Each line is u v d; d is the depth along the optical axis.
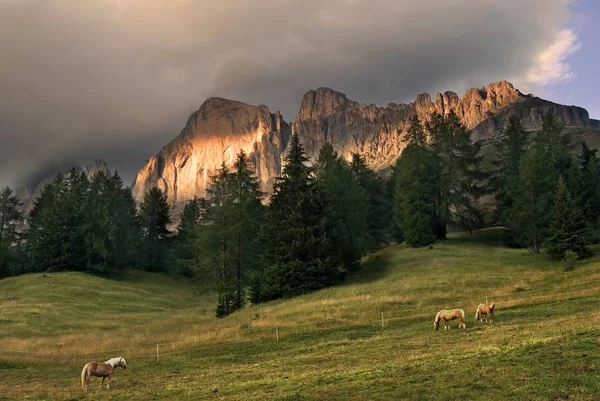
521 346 17.61
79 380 22.86
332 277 52.16
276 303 47.34
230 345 30.30
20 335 40.78
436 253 59.31
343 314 35.69
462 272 47.72
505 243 63.91
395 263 57.38
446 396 12.18
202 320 49.09
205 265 53.91
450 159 68.12
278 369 20.56
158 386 19.20
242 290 56.03
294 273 49.66
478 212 68.56
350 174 67.00
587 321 21.55
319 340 28.91
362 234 61.88
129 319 50.53
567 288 34.72
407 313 34.16
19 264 82.56
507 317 28.34
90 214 79.75
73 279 68.12
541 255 53.00
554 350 16.05
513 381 12.97
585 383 11.98
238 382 18.19
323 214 55.28
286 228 53.09
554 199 53.44
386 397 12.81
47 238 76.00
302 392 14.73
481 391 12.34
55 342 37.03
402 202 68.62
